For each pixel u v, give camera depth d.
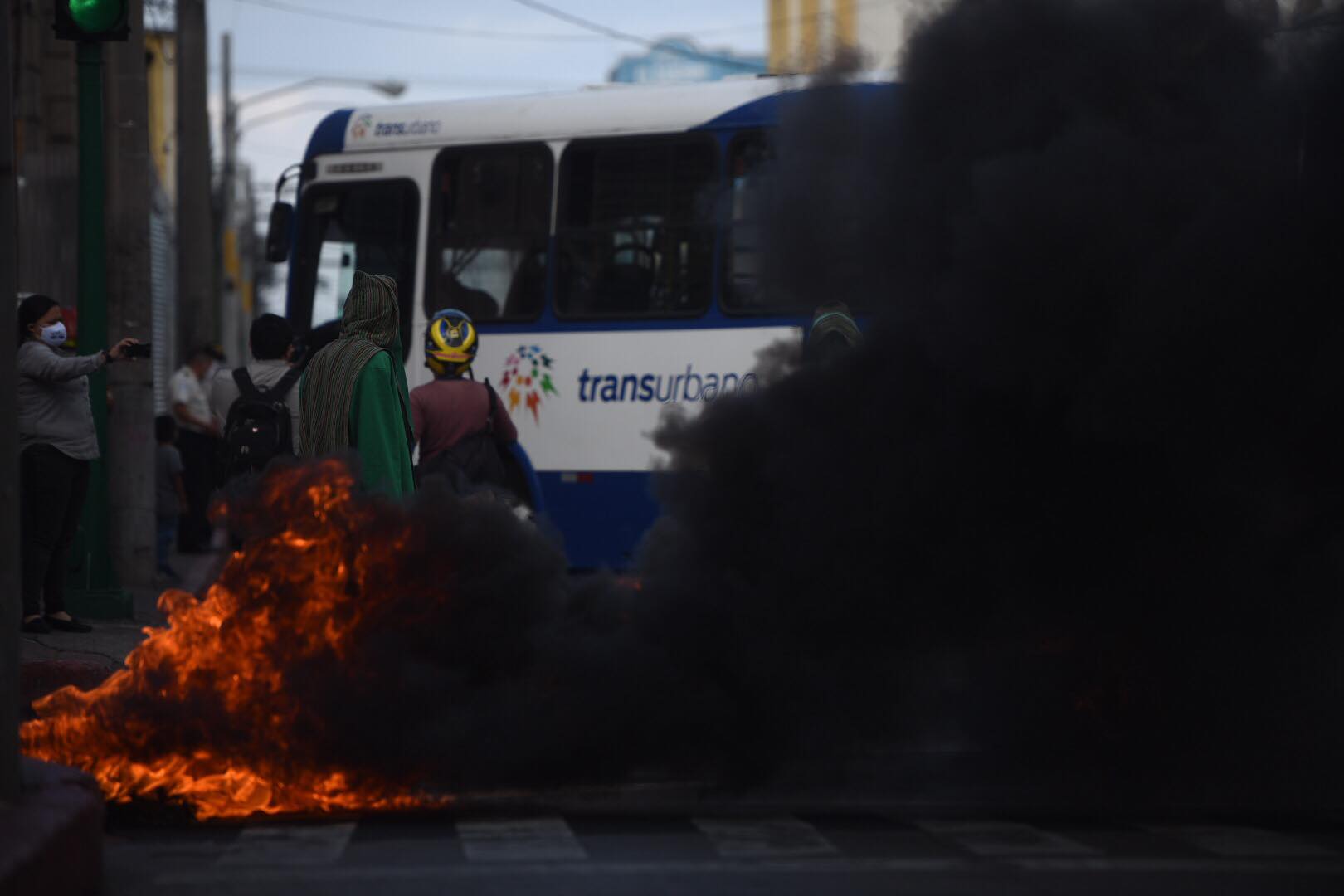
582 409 51.41
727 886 18.38
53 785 18.58
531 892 18.11
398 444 28.38
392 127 55.03
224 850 20.42
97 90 42.09
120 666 32.34
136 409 51.72
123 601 43.00
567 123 52.28
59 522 37.16
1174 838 21.16
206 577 24.03
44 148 82.75
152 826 22.36
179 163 84.25
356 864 19.56
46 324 36.66
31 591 37.06
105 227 46.03
